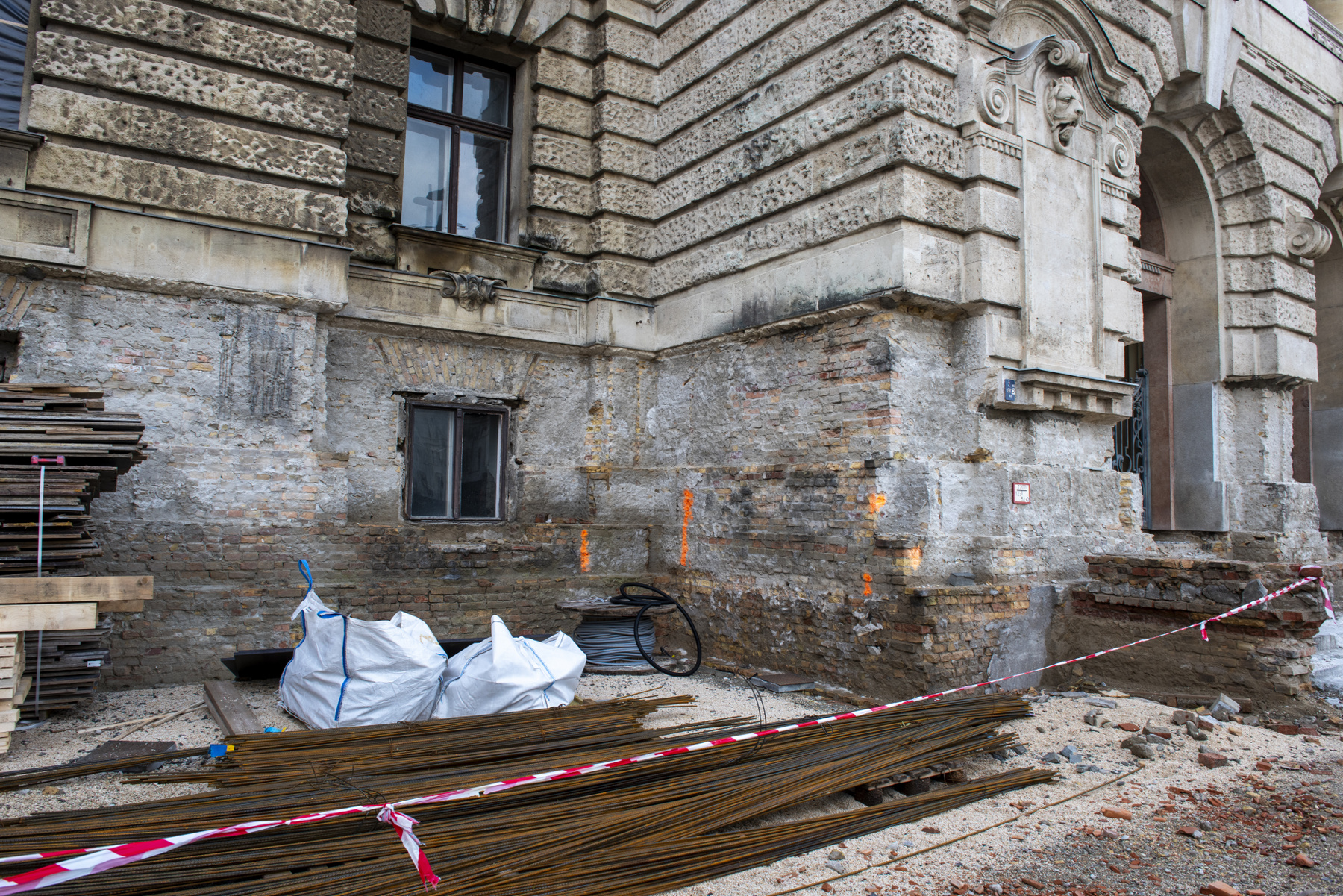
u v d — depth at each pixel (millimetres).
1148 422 11547
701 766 4668
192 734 5512
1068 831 4344
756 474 8297
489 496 9102
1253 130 10820
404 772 4445
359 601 7672
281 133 7559
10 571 5172
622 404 9586
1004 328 7402
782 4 8203
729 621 8398
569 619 8781
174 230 7004
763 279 8352
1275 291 10922
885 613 6844
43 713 5656
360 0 8445
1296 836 4297
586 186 9672
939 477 7086
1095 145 8328
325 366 7777
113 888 3184
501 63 9695
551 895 3430
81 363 6703
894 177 7090
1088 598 7512
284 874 3395
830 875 3830
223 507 7094
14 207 6453
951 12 7367
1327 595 6578
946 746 5156
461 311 8859
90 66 6789
